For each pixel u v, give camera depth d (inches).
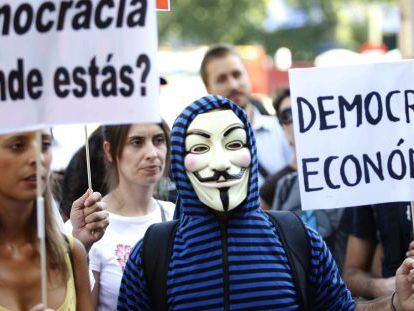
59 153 381.1
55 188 249.0
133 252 192.5
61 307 174.7
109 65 176.4
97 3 176.2
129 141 225.6
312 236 191.6
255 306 184.2
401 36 551.5
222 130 192.2
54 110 175.6
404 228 233.6
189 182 192.2
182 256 187.5
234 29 1227.2
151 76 176.4
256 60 746.8
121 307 193.5
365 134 208.8
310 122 208.4
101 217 202.8
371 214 241.4
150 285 188.4
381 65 209.5
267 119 339.3
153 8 176.6
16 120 174.7
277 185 281.9
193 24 1200.2
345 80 209.0
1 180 170.6
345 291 194.9
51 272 175.6
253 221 190.4
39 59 175.5
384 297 202.2
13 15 175.2
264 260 187.0
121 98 176.4
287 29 1288.1
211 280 185.2
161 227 192.4
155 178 226.8
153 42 176.6
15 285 172.6
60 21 175.9
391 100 209.5
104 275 216.8
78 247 183.5
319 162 208.2
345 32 1332.4
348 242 247.6
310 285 190.7
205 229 189.3
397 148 208.8
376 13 1000.2
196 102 195.8
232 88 333.4
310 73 208.5
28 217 175.5
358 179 208.4
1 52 175.2
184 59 657.0
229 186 189.0
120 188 228.1
